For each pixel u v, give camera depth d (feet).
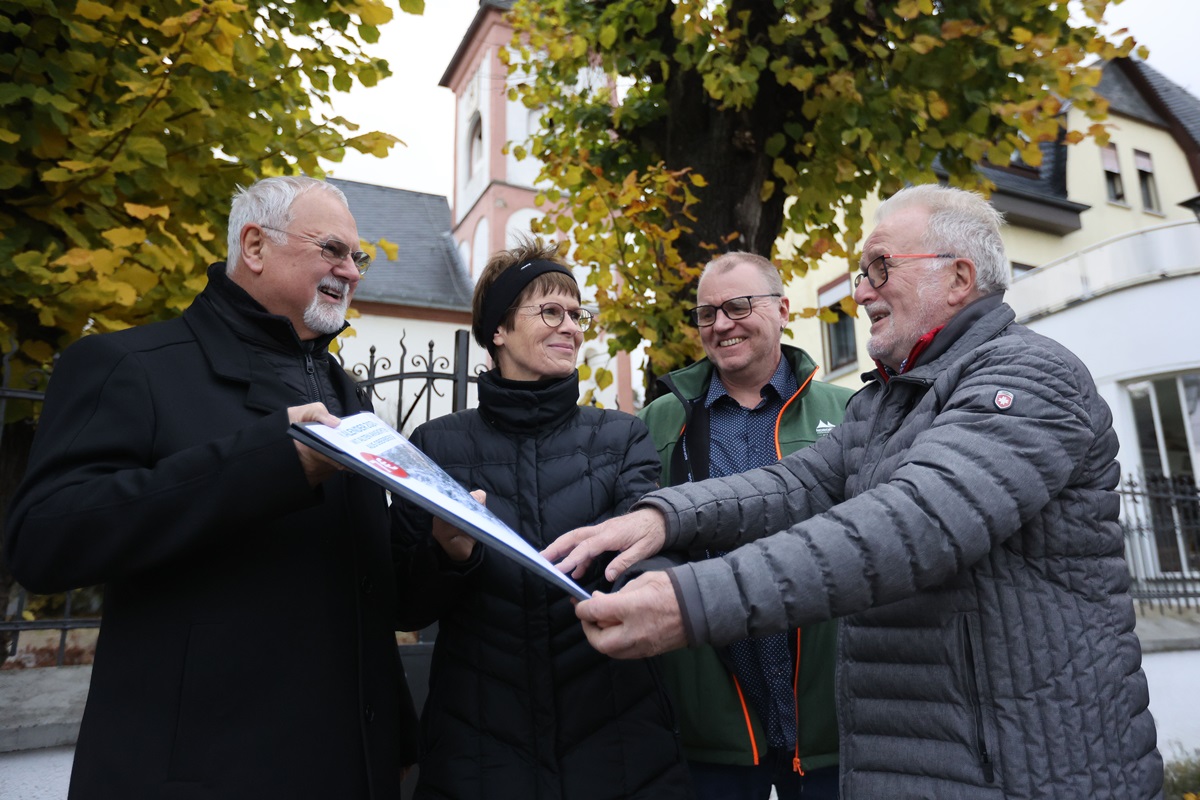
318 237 5.67
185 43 9.84
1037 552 4.66
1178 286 32.30
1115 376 33.76
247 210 5.70
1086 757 4.40
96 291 9.09
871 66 14.85
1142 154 51.34
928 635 4.73
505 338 6.82
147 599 4.86
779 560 4.17
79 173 9.52
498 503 6.17
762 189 14.64
